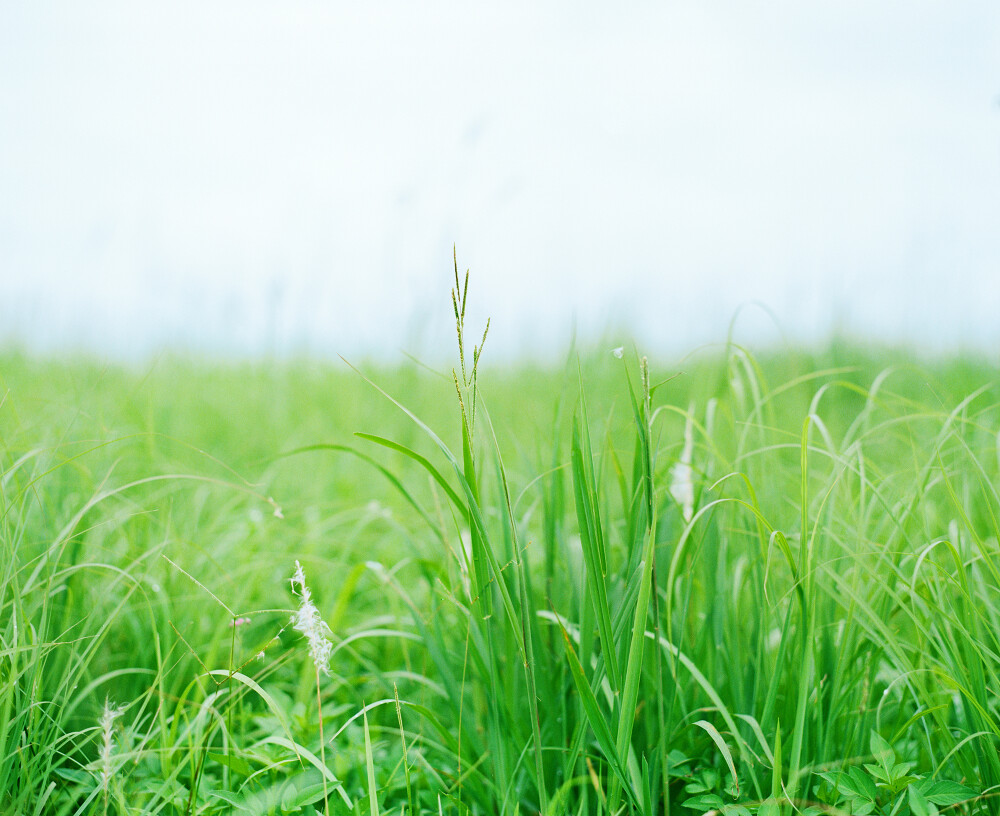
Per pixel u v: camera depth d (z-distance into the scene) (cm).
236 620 162
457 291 136
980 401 425
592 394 284
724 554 196
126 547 254
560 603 216
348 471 420
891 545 199
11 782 169
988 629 178
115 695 215
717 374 288
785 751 174
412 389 447
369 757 147
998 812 160
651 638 183
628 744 147
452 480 367
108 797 168
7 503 209
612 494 288
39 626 183
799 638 176
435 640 214
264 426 496
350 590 229
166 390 517
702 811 162
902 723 199
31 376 459
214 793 166
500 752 173
